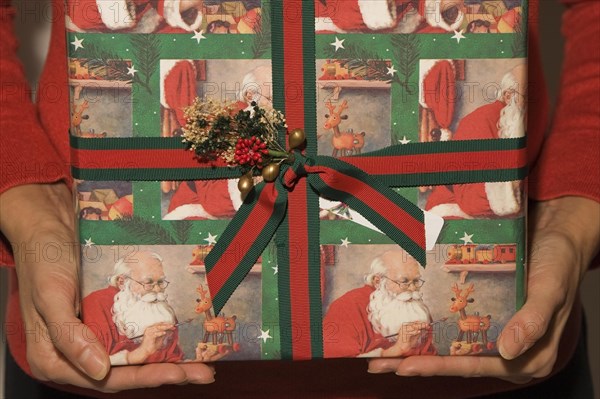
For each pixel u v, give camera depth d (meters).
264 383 1.06
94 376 0.93
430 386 1.07
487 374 0.98
